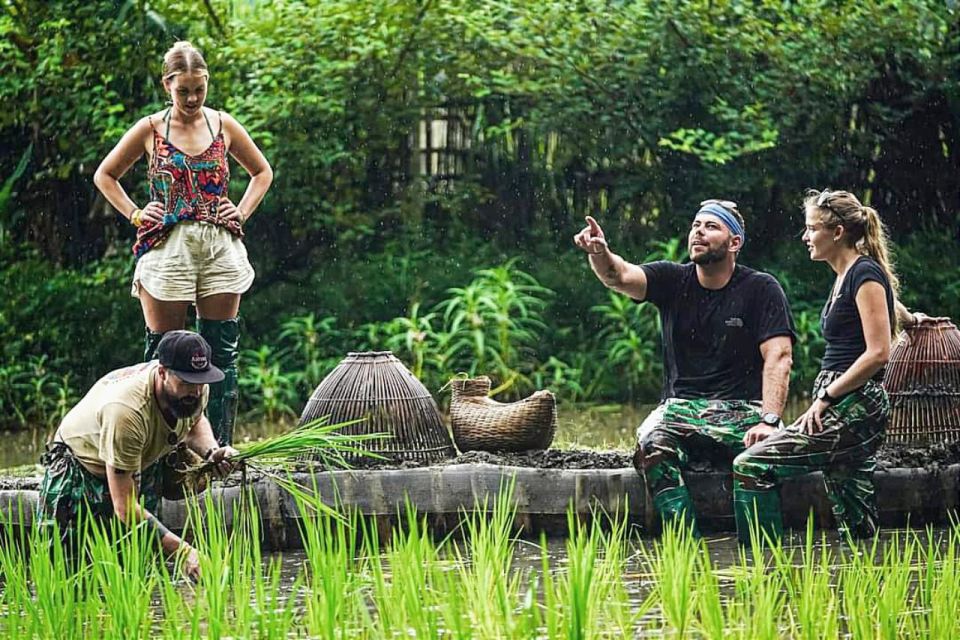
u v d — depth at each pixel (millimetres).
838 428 8727
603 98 16109
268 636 5977
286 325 15242
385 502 9109
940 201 16719
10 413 14688
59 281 15305
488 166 16562
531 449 9805
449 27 16109
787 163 16156
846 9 16188
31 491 8750
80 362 15109
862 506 8961
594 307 15555
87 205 15891
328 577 6074
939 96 16484
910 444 9898
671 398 9305
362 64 15969
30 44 15516
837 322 8852
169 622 6086
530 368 15461
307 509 8953
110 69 15469
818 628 6180
